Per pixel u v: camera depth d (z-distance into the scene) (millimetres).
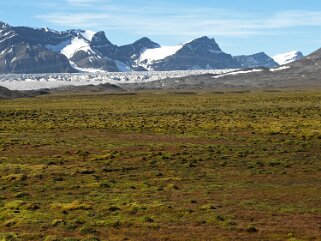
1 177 45562
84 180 44125
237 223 29453
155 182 43062
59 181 44000
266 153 57312
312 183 41406
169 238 26688
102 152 60469
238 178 44250
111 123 96250
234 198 36219
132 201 35531
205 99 182375
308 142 65188
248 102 160625
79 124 95250
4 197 37969
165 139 72938
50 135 79625
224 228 28453
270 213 31703
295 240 25828
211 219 30125
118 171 48719
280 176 44781
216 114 115500
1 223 30406
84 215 31656
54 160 55219
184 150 60656
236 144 66000
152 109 135625
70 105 158750
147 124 93688
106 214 31953
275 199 35750
